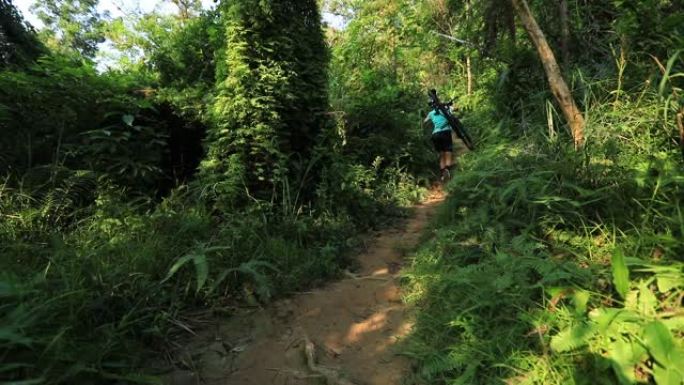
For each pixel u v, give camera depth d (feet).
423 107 31.27
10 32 20.48
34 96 13.78
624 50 13.96
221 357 8.76
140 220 12.37
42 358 6.44
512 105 20.94
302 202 16.10
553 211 10.73
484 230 11.84
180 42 21.21
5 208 11.87
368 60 37.73
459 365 7.34
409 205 19.74
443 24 35.78
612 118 12.60
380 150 22.82
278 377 8.18
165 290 10.11
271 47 15.48
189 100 17.58
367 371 8.23
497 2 19.49
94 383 6.72
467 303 8.96
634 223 9.31
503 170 13.64
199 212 13.51
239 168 14.40
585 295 7.41
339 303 10.96
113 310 8.59
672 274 7.22
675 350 5.85
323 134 17.21
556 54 19.29
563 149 12.81
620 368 6.09
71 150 13.91
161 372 8.04
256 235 12.75
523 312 7.84
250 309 10.56
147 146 14.93
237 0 15.07
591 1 19.47
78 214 13.00
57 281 8.31
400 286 11.71
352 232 15.61
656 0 13.55
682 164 10.11
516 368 7.02
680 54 11.93
